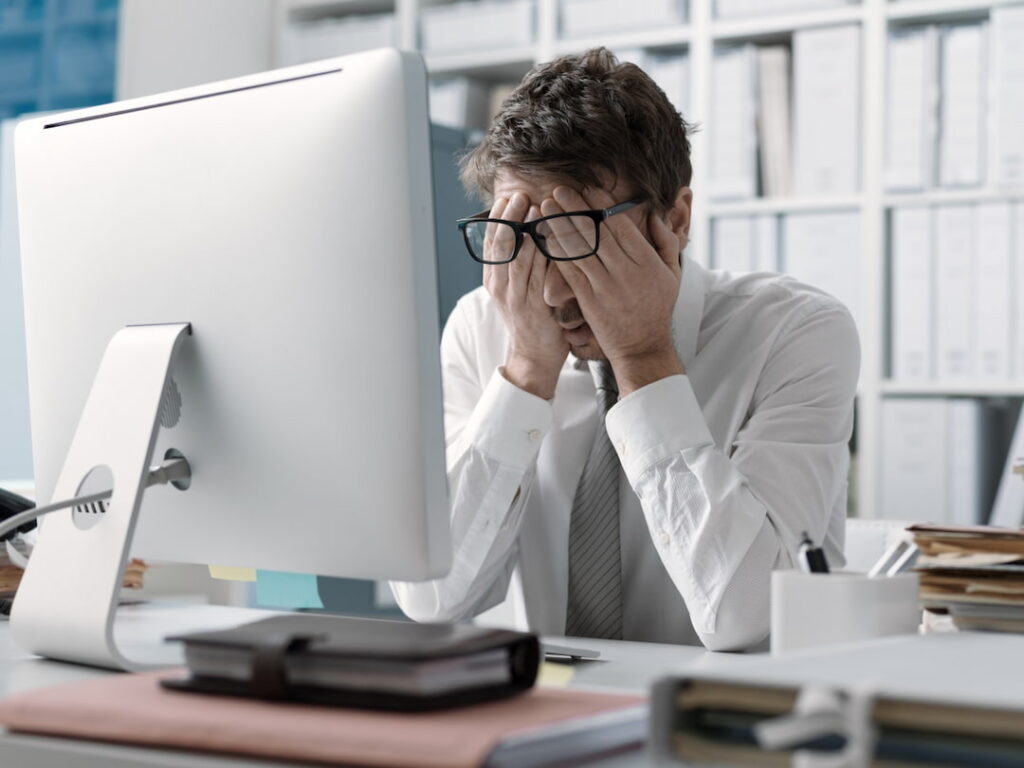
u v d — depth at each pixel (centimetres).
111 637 88
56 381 103
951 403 251
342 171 81
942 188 254
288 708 68
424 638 72
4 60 301
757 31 272
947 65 253
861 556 148
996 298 248
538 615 149
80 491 94
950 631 92
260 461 88
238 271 88
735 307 155
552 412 138
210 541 93
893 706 52
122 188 96
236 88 89
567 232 130
